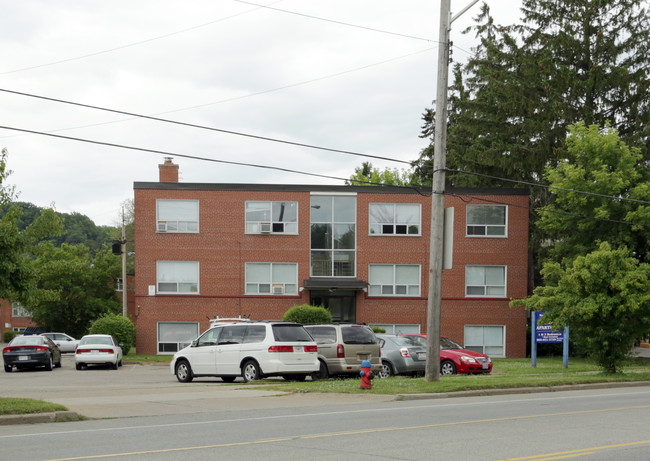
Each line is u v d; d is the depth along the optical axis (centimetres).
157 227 4259
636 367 3559
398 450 1052
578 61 4681
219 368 2470
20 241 1652
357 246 4322
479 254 4372
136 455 1002
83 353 3422
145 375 3031
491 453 1027
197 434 1226
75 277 6419
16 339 3372
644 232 3766
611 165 3912
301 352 2388
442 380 2286
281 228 4312
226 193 4297
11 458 977
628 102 4581
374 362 2581
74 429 1304
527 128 4688
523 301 3262
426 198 4356
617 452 1037
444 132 2294
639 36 4581
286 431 1261
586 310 2769
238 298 4269
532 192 4988
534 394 2142
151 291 4241
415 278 4344
